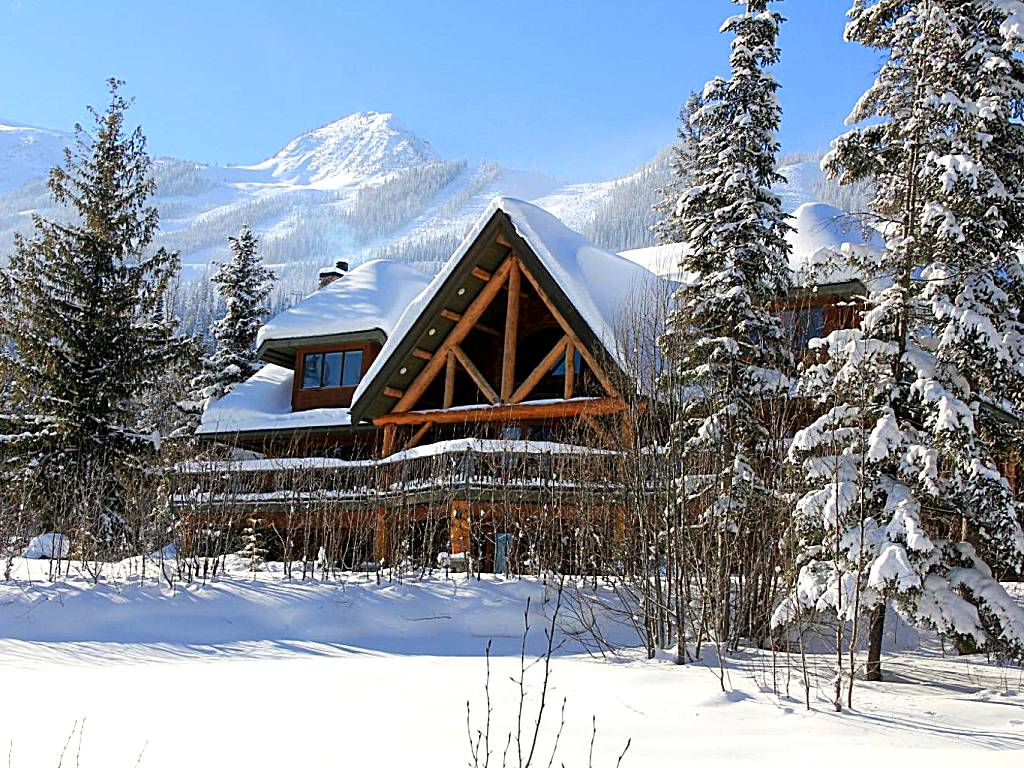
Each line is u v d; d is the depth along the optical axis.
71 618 16.48
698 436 17.50
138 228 33.50
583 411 22.50
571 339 24.94
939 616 13.51
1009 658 13.99
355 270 36.28
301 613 17.58
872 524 13.70
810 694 11.13
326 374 32.81
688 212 20.97
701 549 16.00
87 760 7.33
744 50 20.48
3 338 31.59
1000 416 17.69
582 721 9.36
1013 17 15.30
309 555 22.36
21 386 30.77
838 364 15.34
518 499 21.83
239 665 13.56
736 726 9.21
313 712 9.41
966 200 14.98
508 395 26.05
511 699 10.48
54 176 32.94
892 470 14.59
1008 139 15.72
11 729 8.36
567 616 18.09
